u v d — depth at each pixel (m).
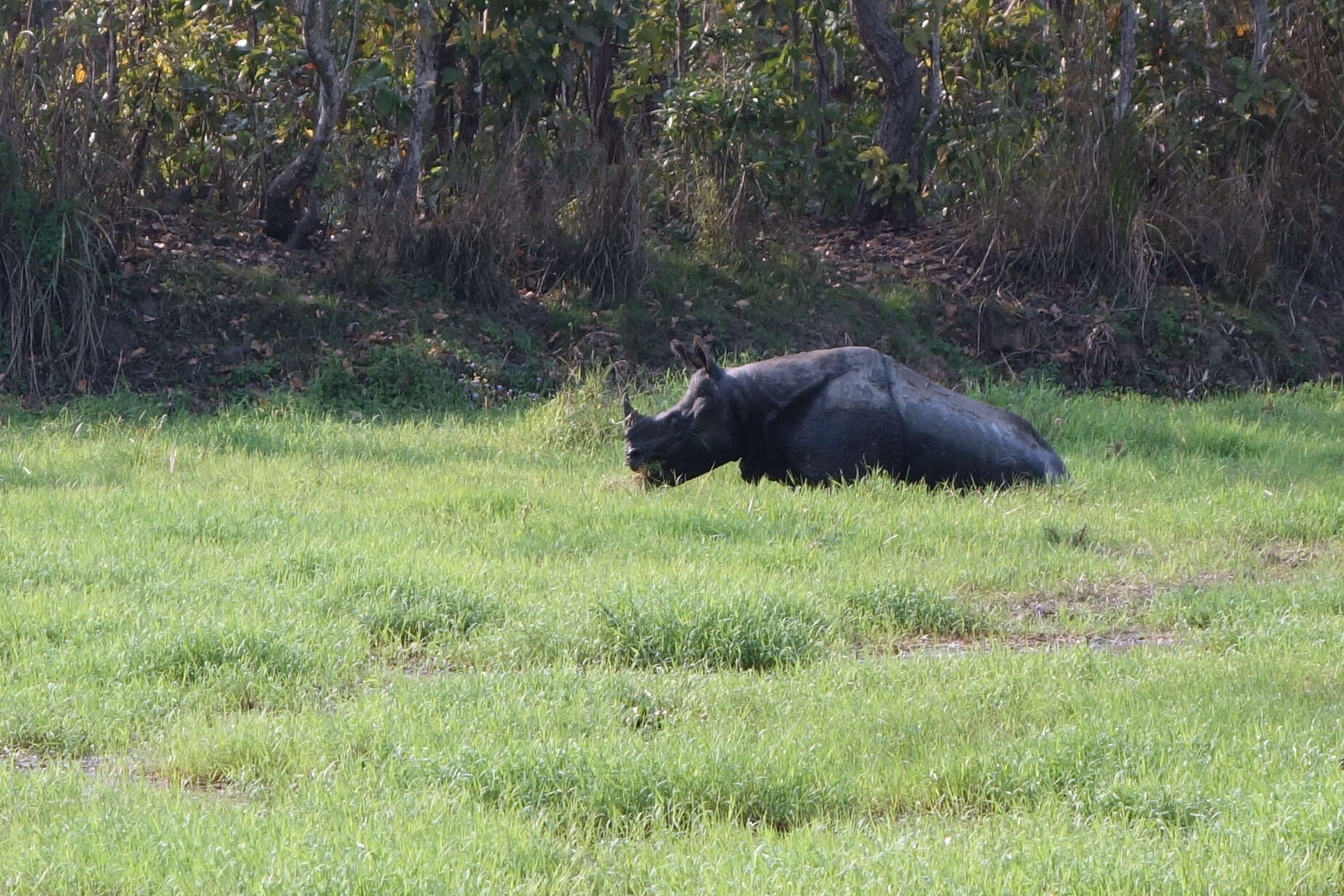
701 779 11.63
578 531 20.88
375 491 23.56
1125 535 22.00
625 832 11.06
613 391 32.66
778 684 14.40
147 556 18.48
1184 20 44.06
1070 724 13.14
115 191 34.41
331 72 35.41
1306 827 10.66
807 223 45.50
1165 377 39.50
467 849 10.30
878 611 17.45
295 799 11.31
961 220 43.31
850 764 12.34
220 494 22.66
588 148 39.03
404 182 37.12
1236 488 25.16
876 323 39.16
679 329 37.25
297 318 34.16
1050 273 41.34
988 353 39.50
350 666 14.92
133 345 32.88
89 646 14.94
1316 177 44.19
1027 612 18.23
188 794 11.67
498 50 37.44
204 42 38.19
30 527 19.97
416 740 12.38
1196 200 42.31
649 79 45.12
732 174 40.91
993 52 45.00
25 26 34.00
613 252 37.78
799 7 44.00
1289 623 17.05
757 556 19.69
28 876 9.88
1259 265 42.09
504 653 15.52
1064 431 31.45
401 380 32.78
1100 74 42.03
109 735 12.87
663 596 16.27
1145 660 15.55
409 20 37.31
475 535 20.55
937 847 10.52
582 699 13.60
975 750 12.61
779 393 24.56
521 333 35.88
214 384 32.41
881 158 42.69
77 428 27.97
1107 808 11.42
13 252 32.03
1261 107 42.62
